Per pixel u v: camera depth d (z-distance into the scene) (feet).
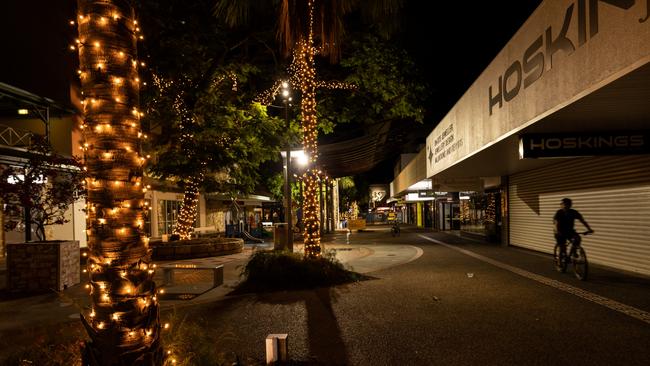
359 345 19.16
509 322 22.18
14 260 32.96
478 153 40.22
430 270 40.98
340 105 62.59
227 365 14.19
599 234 40.24
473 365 16.52
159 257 53.83
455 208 121.29
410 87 58.18
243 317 24.68
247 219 128.77
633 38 16.43
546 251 52.24
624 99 21.01
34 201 36.22
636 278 33.19
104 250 9.95
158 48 48.26
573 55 21.25
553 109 23.62
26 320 24.58
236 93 57.52
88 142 10.25
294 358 17.69
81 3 10.37
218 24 51.44
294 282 32.96
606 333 19.89
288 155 49.14
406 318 23.54
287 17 37.47
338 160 84.69
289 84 54.60
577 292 28.84
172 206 89.15
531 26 26.50
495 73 33.76
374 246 72.38
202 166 52.16
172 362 11.75
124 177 10.23
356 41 55.77
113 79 10.24
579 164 43.80
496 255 52.54
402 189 128.88
